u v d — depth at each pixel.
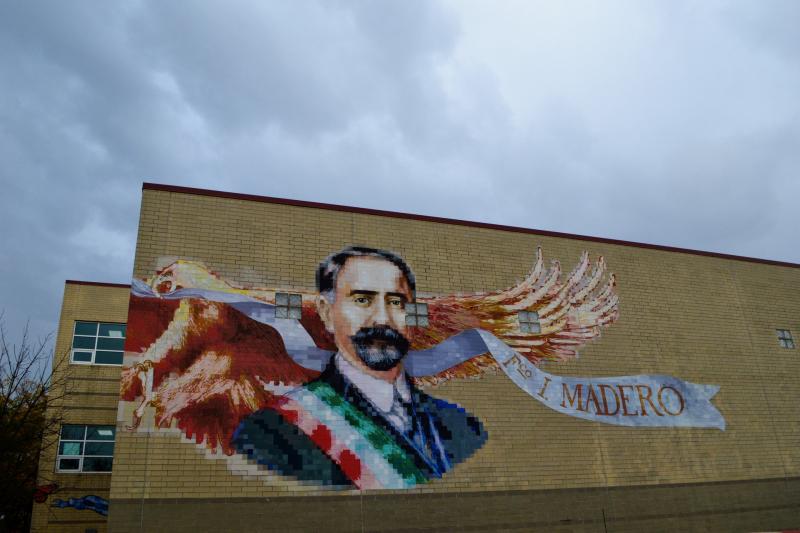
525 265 18.86
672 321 20.39
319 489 14.62
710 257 21.95
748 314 21.78
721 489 18.91
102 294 25.34
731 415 20.05
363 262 16.92
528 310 18.42
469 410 16.70
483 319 17.77
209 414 14.35
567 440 17.50
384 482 15.21
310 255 16.44
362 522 14.76
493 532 15.86
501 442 16.73
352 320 16.33
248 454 14.34
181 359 14.55
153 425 13.91
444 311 17.38
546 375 17.95
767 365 21.38
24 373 19.81
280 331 15.53
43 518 22.14
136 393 14.01
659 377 19.45
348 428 15.31
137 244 15.07
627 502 17.55
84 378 24.11
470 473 16.12
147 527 13.28
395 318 16.75
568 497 16.92
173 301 14.91
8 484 20.19
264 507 14.11
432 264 17.69
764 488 19.52
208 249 15.59
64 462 22.91
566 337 18.64
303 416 15.04
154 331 14.55
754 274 22.55
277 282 15.92
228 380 14.73
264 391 14.92
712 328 20.95
